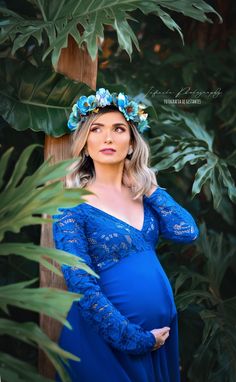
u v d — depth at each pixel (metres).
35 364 2.99
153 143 2.86
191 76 3.61
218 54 3.76
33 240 2.97
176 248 3.26
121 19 2.32
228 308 2.89
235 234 3.63
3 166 1.90
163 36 3.98
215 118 3.77
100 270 2.13
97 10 2.37
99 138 2.22
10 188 1.89
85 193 1.82
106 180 2.27
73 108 2.27
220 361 2.74
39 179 1.87
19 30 2.36
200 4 2.47
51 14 2.49
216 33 3.89
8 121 2.41
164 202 2.32
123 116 2.25
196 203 3.62
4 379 1.79
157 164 2.77
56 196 1.82
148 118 3.07
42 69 2.46
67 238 2.08
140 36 4.20
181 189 3.73
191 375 2.72
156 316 2.16
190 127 3.10
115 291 2.12
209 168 2.76
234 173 3.50
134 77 3.76
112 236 2.12
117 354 2.14
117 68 3.76
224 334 2.76
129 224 2.19
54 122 2.41
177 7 2.42
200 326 3.15
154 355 2.21
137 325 2.09
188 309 3.09
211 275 2.97
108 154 2.21
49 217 2.37
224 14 3.86
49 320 2.34
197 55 3.73
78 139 2.24
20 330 1.78
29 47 2.96
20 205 1.85
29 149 1.88
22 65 2.48
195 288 3.21
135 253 2.16
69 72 2.45
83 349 2.14
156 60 3.87
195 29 3.90
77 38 2.29
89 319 2.02
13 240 2.89
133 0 2.38
